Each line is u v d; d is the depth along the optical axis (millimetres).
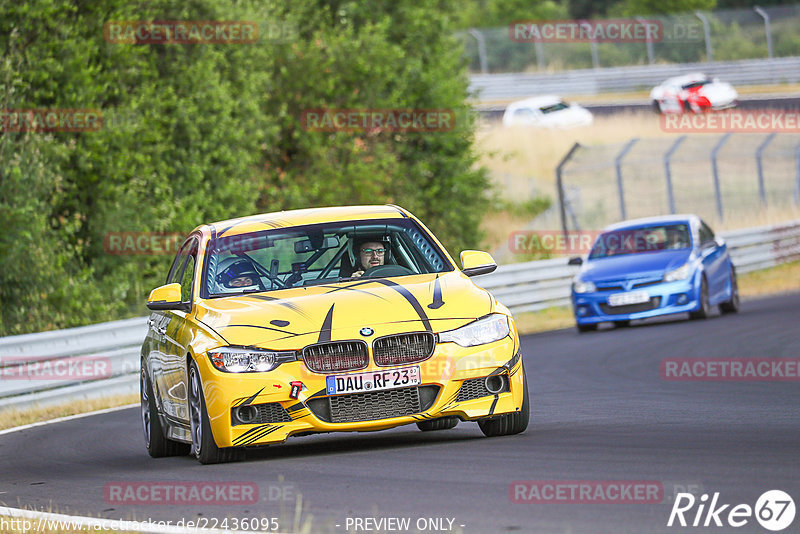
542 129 163875
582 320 66625
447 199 111125
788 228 108562
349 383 26594
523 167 154250
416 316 27359
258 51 93125
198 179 83938
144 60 83312
